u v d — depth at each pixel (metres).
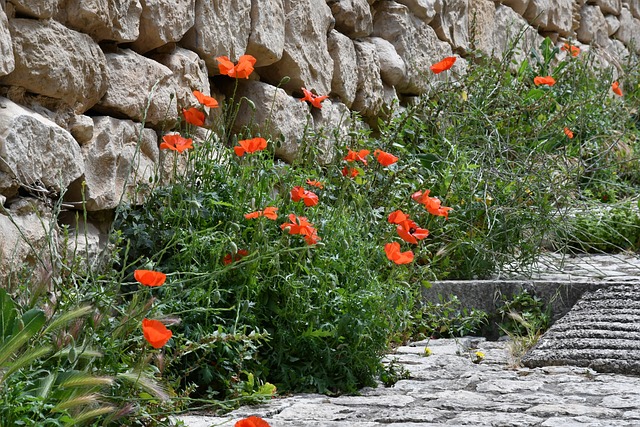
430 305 5.79
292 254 4.83
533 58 11.66
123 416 3.48
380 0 8.64
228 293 4.62
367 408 4.21
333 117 7.45
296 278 4.76
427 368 5.07
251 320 4.53
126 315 3.63
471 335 6.10
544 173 7.56
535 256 7.04
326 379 4.64
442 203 6.88
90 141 4.80
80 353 3.25
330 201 5.95
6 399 3.02
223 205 5.05
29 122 4.22
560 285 6.07
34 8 4.33
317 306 4.74
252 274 4.60
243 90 6.45
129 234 4.86
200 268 4.60
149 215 4.92
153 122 5.36
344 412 4.14
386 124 8.23
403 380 4.82
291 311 4.64
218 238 4.71
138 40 5.32
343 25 7.92
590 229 7.92
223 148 5.43
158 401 3.63
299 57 6.92
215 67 6.07
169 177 5.45
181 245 4.86
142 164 5.23
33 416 3.10
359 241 5.11
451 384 4.71
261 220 4.71
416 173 7.05
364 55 8.09
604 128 10.14
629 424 3.79
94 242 4.71
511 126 8.84
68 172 4.50
